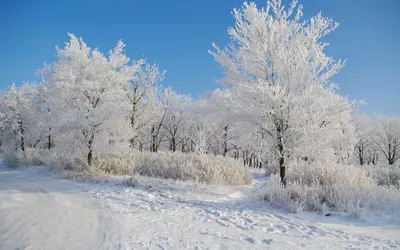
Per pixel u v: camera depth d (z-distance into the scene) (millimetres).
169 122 32781
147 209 6277
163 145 40562
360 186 7664
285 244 4000
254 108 8508
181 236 4258
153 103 24109
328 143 8352
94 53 15234
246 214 5953
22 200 6742
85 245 3730
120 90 14961
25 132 27734
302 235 4469
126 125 14141
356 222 5352
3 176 13047
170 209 6363
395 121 36438
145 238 4094
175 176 11703
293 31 9125
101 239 4000
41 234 4152
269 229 4816
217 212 6105
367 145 38125
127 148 14422
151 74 21781
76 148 13242
